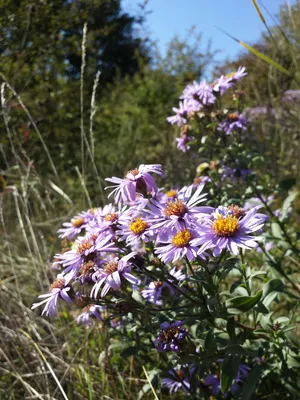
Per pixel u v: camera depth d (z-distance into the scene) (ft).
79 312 0.90
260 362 0.68
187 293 0.65
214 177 0.89
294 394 0.62
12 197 1.59
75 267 0.59
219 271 0.55
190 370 0.67
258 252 0.94
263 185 0.96
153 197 0.59
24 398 0.79
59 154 2.27
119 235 0.60
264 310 0.59
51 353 0.84
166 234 0.55
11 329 0.94
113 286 0.54
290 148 1.50
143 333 0.68
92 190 1.76
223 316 0.56
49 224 1.18
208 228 0.52
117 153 2.06
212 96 0.89
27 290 1.12
